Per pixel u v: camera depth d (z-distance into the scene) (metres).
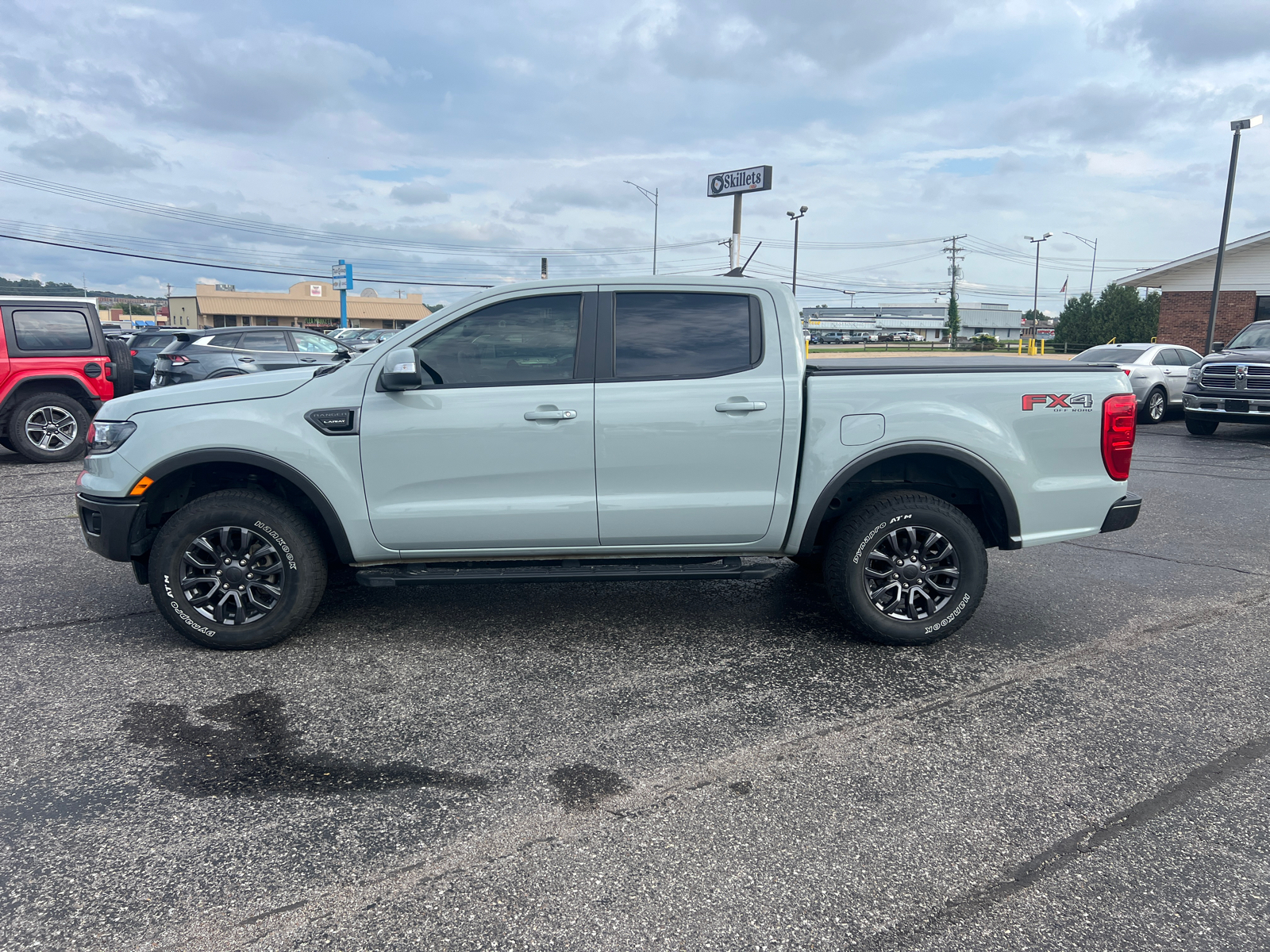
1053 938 2.12
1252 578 5.37
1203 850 2.48
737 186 36.59
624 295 4.00
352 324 80.44
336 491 3.89
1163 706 3.47
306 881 2.35
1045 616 4.63
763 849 2.50
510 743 3.16
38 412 9.93
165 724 3.30
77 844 2.52
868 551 4.01
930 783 2.87
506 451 3.89
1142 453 11.20
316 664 3.91
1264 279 25.83
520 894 2.29
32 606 4.75
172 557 3.89
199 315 73.75
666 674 3.81
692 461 3.93
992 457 3.96
